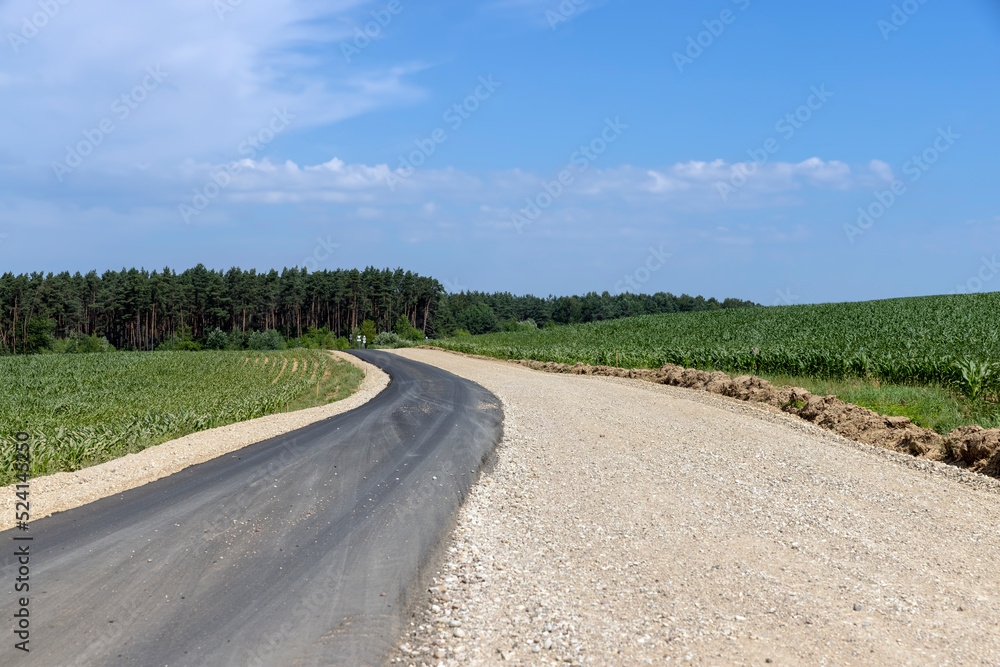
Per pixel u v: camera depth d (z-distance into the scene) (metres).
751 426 12.48
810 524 6.89
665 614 4.72
